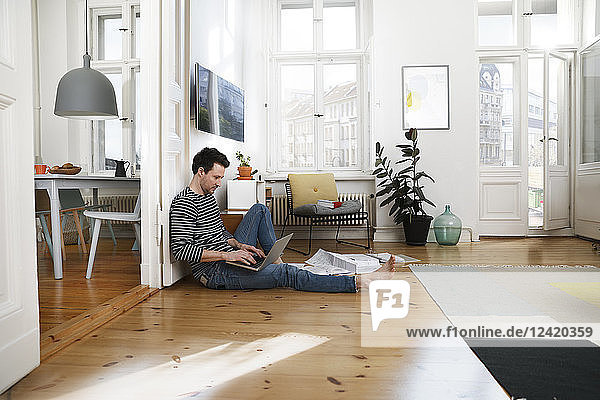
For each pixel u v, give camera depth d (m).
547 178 5.60
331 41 5.98
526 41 5.69
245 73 5.52
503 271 3.44
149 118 2.87
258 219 3.18
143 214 2.90
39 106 5.66
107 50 5.92
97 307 2.29
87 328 2.06
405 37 5.43
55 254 3.07
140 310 2.41
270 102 5.85
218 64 4.43
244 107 5.45
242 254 2.74
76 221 4.34
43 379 1.54
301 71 5.98
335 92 5.95
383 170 5.47
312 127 5.98
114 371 1.61
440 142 5.42
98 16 5.89
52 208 3.09
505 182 5.74
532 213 5.84
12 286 1.51
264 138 5.81
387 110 5.46
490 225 5.77
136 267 3.54
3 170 1.48
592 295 2.66
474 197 5.39
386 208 5.47
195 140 3.73
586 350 1.75
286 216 5.38
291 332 2.03
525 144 5.72
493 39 5.80
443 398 1.37
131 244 5.04
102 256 4.11
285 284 2.84
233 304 2.52
